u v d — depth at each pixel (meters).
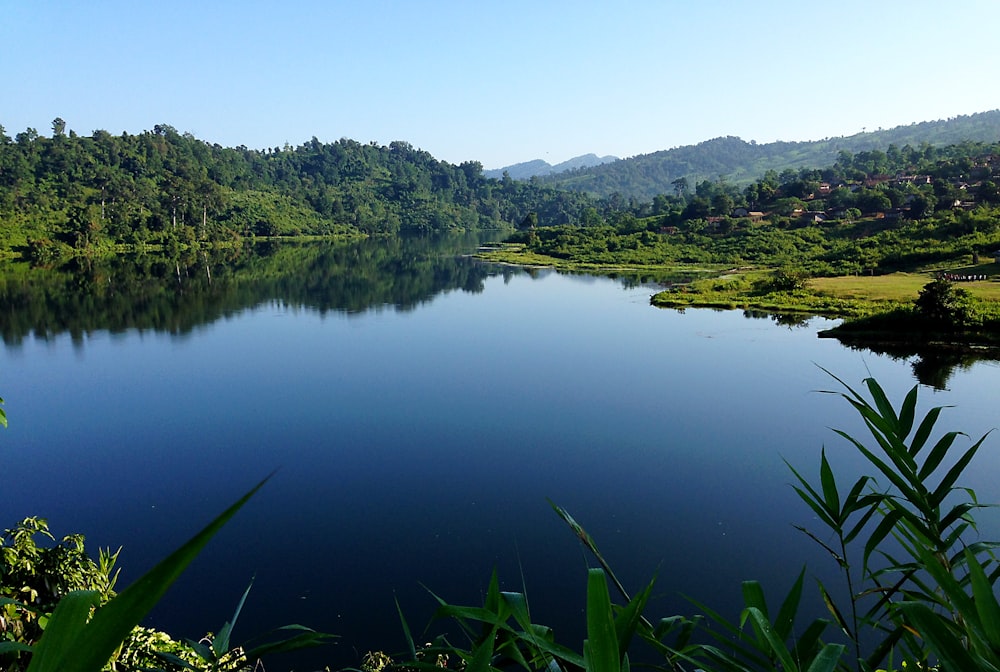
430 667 1.41
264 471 17.70
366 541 13.45
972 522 1.48
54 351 33.31
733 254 78.81
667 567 12.05
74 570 3.56
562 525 13.98
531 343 35.41
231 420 22.27
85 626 0.62
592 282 64.50
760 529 13.50
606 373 28.50
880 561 11.29
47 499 16.09
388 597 11.32
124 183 101.38
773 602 10.78
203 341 36.06
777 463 17.53
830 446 18.72
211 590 11.68
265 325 40.94
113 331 38.59
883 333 32.91
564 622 10.36
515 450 18.95
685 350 32.84
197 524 14.61
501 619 1.28
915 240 64.88
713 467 17.34
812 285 51.44
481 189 192.62
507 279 67.50
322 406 23.83
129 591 0.60
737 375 27.64
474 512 14.77
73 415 22.94
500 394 25.27
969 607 1.03
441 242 122.38
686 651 1.40
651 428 20.89
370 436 20.47
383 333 38.56
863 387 24.92
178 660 1.90
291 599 11.33
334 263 81.44
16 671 1.89
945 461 16.83
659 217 107.38
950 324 32.16
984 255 54.75
